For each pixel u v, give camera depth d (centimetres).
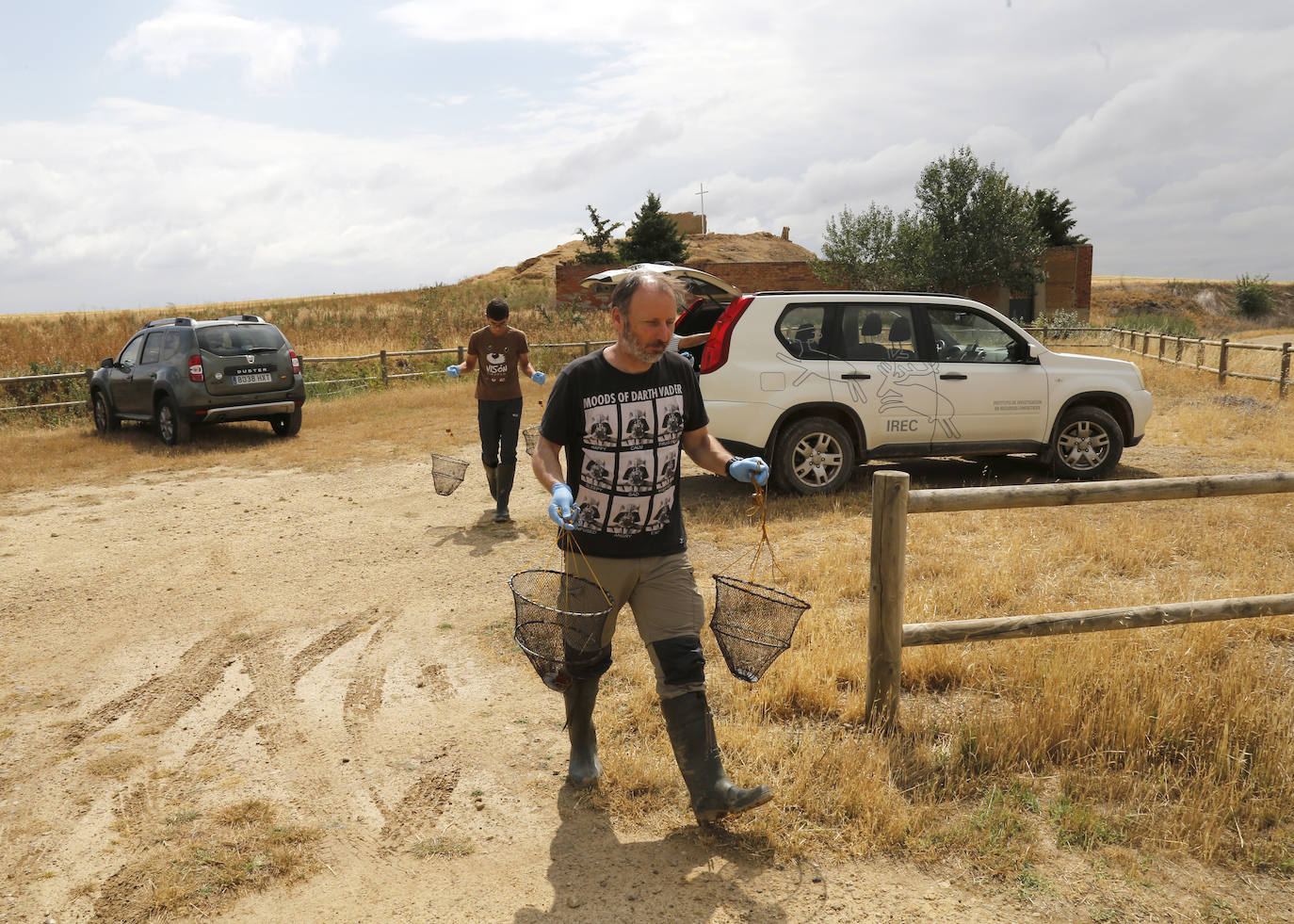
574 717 321
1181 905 254
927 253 4162
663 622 290
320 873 281
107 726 391
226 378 1144
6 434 1345
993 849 278
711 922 252
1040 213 5600
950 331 784
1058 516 674
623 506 283
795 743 347
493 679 430
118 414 1290
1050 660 383
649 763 332
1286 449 896
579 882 272
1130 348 2200
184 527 738
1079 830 287
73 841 301
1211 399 1252
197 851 293
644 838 294
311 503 819
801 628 448
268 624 515
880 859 278
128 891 274
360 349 2292
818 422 751
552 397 283
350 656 466
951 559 567
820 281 4366
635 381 281
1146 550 569
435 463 792
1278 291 6694
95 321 3012
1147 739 329
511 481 722
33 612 541
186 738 378
